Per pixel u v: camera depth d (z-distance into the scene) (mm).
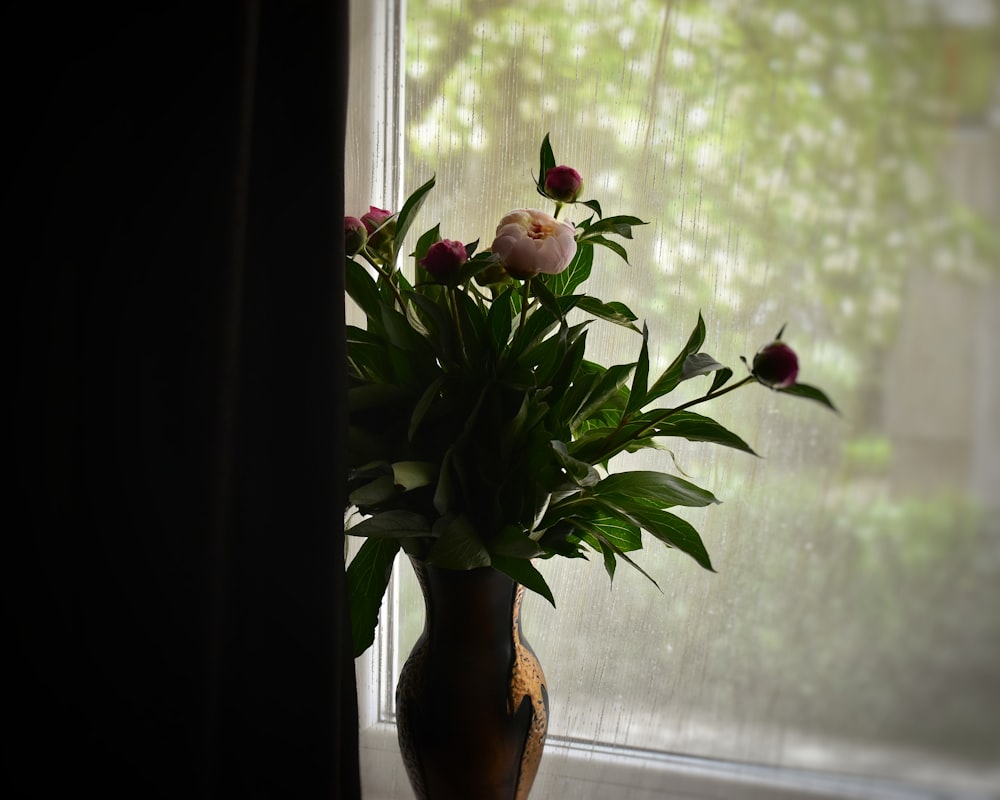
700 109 1305
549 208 1354
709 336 1317
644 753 1365
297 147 1172
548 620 1392
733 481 1321
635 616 1364
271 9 1176
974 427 1238
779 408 1300
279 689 1172
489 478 1150
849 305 1267
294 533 1164
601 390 1189
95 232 1111
